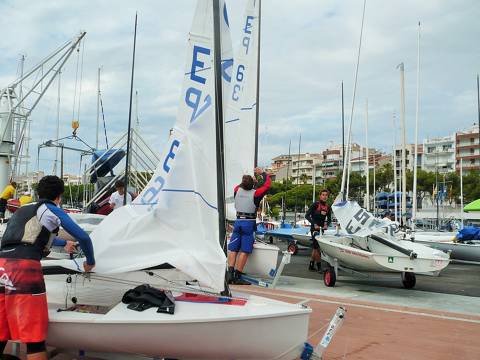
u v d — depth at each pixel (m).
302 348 3.46
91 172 12.37
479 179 60.38
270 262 7.14
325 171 105.81
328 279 8.48
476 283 9.48
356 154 97.81
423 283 9.35
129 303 3.45
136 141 11.95
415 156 17.62
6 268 3.08
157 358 3.31
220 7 3.92
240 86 9.20
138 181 11.80
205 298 3.63
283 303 3.57
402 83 17.92
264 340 3.22
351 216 8.69
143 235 3.62
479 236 14.14
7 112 20.61
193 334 3.13
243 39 9.34
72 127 18.47
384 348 4.61
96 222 6.72
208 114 3.77
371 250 8.34
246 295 3.87
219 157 3.78
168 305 3.32
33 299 3.08
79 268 3.54
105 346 3.27
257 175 8.20
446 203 61.59
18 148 21.69
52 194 3.40
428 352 4.52
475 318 5.99
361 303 6.82
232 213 7.54
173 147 3.78
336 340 4.84
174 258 3.51
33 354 3.11
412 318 5.92
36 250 3.16
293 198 63.97
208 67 3.80
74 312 3.41
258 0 9.55
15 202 11.19
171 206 3.62
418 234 15.72
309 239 14.00
